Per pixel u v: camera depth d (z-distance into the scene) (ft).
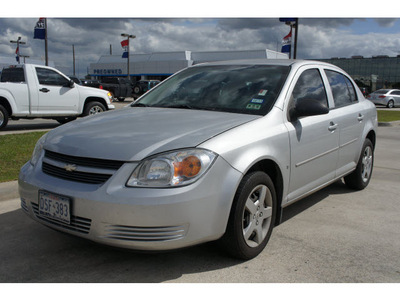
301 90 12.53
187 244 8.54
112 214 8.21
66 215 8.78
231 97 11.95
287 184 11.32
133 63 207.62
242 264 9.87
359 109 16.21
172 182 8.27
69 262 9.86
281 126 10.96
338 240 11.63
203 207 8.53
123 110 12.46
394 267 9.94
